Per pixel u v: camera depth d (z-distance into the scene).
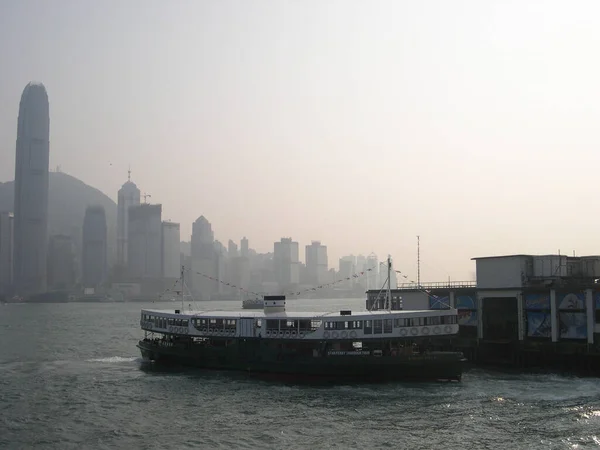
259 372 89.75
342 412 67.44
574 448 54.31
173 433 60.38
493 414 65.81
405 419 64.06
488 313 103.00
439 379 83.38
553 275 96.38
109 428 62.47
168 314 100.75
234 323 92.38
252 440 57.62
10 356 122.81
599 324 86.25
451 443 56.00
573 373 88.50
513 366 95.12
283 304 99.62
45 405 73.00
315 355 86.81
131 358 117.88
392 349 85.75
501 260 100.31
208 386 83.50
